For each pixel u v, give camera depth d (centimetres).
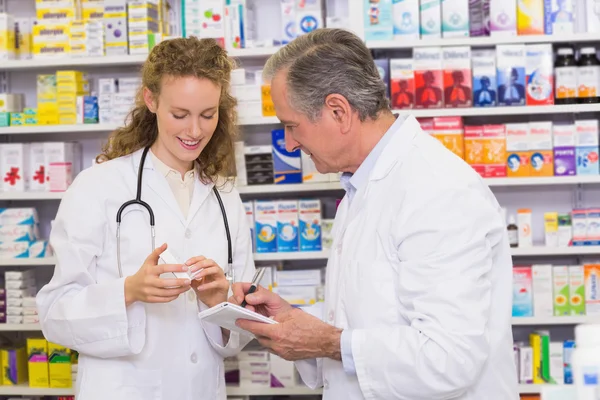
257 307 202
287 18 341
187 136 200
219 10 343
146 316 205
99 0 357
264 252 343
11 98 360
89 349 198
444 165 168
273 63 173
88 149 381
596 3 334
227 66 206
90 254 204
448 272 154
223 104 221
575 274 335
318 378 198
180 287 189
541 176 331
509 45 332
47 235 383
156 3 354
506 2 332
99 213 205
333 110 168
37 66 354
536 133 332
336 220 193
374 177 173
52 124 350
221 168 223
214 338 214
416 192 162
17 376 358
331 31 172
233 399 344
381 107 174
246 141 375
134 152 219
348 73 166
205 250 214
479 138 333
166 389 205
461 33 333
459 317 152
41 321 207
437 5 334
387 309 163
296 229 343
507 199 367
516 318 332
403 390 156
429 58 331
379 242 168
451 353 150
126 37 347
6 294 356
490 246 163
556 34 329
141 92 218
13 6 385
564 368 331
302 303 343
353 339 160
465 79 331
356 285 168
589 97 328
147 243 206
